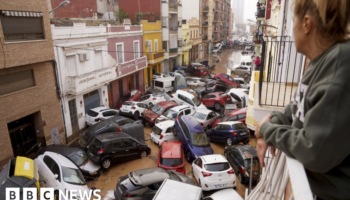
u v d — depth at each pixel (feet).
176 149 41.42
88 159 41.60
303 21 3.92
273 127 4.26
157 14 98.99
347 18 3.43
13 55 37.65
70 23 58.34
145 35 89.81
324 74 3.40
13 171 28.66
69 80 51.39
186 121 48.60
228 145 50.37
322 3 3.51
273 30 57.16
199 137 46.06
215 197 27.55
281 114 5.25
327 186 3.72
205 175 34.94
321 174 3.78
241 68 123.54
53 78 47.88
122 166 44.27
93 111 58.44
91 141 44.42
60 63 49.37
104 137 42.70
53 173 32.14
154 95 75.41
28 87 43.14
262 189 6.48
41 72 45.09
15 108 40.63
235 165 40.09
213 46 235.81
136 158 46.34
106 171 42.55
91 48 59.57
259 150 5.47
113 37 69.46
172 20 113.50
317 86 3.43
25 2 39.32
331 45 3.67
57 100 49.32
